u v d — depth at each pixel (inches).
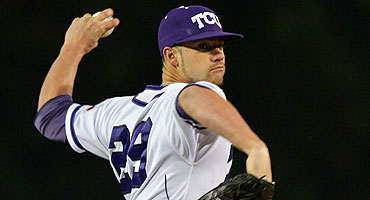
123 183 384.5
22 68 1520.7
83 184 1480.1
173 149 351.6
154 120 364.8
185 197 352.5
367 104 1537.9
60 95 434.6
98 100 1530.5
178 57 390.9
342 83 1544.0
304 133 1539.1
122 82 1524.4
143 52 1521.9
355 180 1518.2
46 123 426.3
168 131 351.3
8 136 1502.2
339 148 1535.4
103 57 1523.1
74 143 415.2
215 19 393.1
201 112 298.4
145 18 1519.4
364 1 1536.7
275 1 1549.0
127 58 1520.7
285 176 1525.6
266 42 1556.3
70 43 453.7
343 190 1517.0
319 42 1549.0
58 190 1481.3
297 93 1550.2
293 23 1550.2
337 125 1540.4
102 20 460.8
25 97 1518.2
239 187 293.0
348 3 1544.0
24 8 1503.4
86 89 1524.4
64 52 450.9
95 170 1483.8
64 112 423.8
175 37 389.4
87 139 408.8
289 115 1544.0
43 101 435.2
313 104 1545.3
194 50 386.9
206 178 354.3
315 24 1547.7
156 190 358.3
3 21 1507.1
